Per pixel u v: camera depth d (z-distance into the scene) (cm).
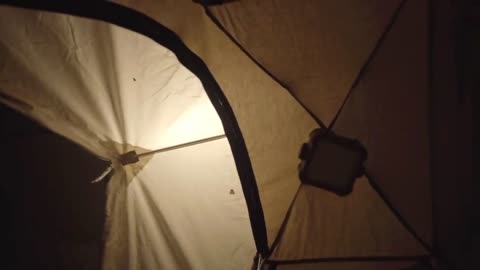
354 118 78
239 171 77
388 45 78
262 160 78
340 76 77
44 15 74
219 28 74
